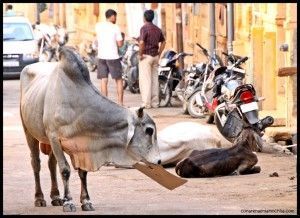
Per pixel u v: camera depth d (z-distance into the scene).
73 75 12.48
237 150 15.62
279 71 18.42
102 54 26.95
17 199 14.04
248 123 17.39
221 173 15.51
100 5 49.78
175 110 25.66
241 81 21.09
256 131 17.39
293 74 18.47
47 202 13.80
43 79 13.09
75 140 12.51
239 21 25.97
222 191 14.25
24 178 15.88
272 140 18.45
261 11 23.45
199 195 13.97
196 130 16.58
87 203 12.70
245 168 15.61
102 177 15.72
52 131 12.62
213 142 16.64
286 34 21.03
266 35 22.14
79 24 55.34
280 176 15.48
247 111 17.41
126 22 44.25
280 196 13.77
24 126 13.46
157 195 14.05
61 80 12.55
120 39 26.98
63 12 60.03
